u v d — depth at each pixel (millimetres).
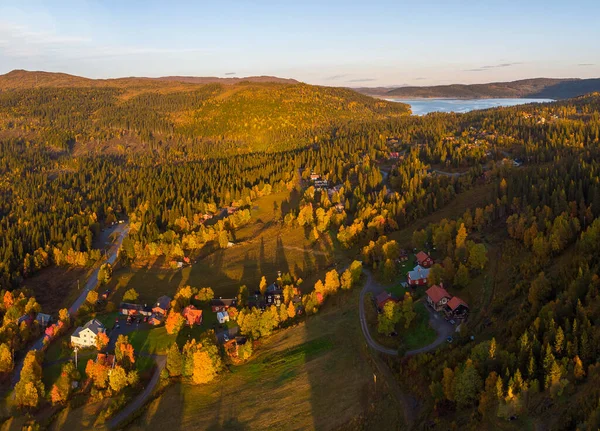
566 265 99312
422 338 100125
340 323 112062
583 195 141625
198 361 97812
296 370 98188
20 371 111188
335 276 128000
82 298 154125
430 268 123812
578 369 68188
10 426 94312
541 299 91688
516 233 128375
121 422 91188
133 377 100562
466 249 127250
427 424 75875
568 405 65375
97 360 106438
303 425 83000
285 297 128625
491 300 107250
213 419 88188
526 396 68750
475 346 84625
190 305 130125
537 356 74875
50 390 102375
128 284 161125
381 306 114000
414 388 85562
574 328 75000
